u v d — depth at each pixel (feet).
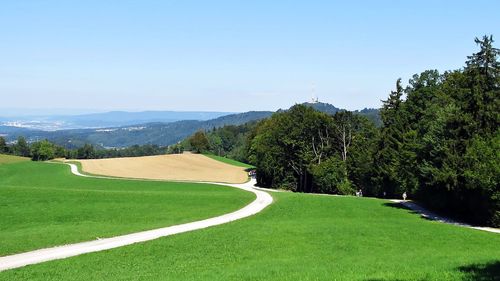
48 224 131.23
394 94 282.15
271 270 68.08
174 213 154.10
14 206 149.48
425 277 58.03
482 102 164.55
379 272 62.80
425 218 163.63
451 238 113.80
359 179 313.73
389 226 128.16
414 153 193.98
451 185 161.48
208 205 172.55
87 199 168.55
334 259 84.69
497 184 146.82
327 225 126.93
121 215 147.33
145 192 193.67
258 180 379.35
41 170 382.01
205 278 64.23
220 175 400.67
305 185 369.50
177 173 394.52
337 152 360.48
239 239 105.29
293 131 361.51
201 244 100.07
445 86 203.82
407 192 243.19
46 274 75.20
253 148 399.85
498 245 107.45
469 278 57.06
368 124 351.05
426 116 209.67
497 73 167.22
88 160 469.57
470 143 160.25
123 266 80.64
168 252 92.58
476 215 159.02
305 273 63.57
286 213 159.22
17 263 85.92
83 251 95.96
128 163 442.09
